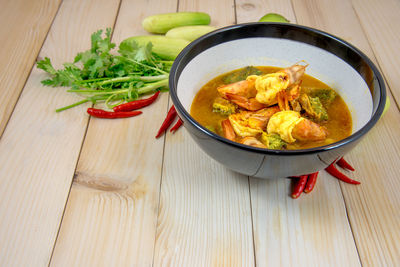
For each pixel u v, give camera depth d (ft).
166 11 2.14
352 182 1.59
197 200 1.57
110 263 1.45
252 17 2.11
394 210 1.55
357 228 1.51
